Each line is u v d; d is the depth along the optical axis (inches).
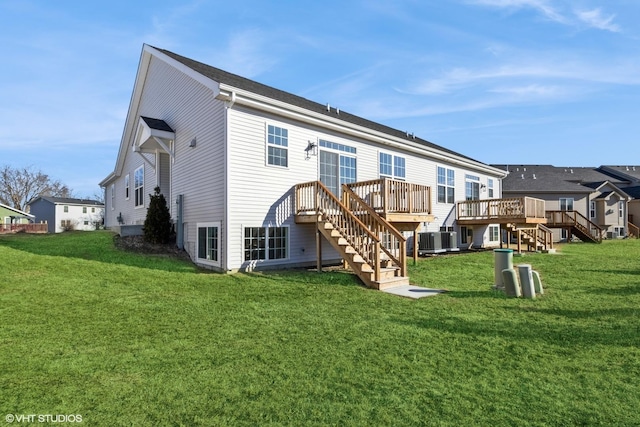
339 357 157.5
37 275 284.0
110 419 108.3
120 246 422.3
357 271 327.6
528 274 275.9
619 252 614.2
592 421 109.7
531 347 171.3
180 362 149.6
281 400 120.5
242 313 224.8
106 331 183.6
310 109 449.7
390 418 110.5
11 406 113.7
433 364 151.1
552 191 1131.3
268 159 383.9
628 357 159.2
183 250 434.0
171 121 466.6
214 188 369.7
